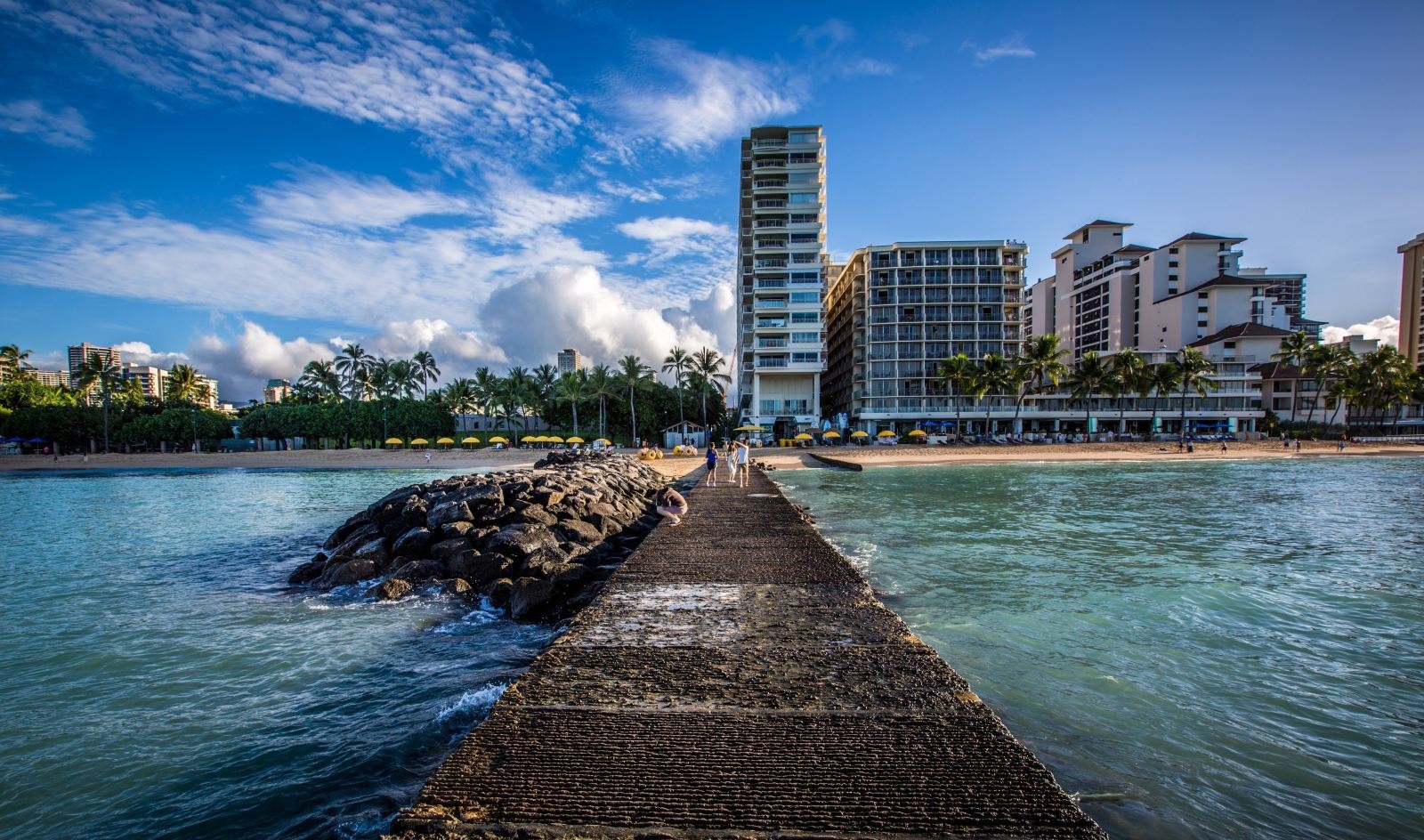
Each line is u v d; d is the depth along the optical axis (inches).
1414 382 3294.8
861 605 337.1
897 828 151.3
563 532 679.7
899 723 200.5
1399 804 228.5
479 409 3745.1
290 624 472.4
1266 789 237.1
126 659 399.5
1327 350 3334.2
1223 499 1147.9
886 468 1957.4
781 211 3208.7
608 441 3095.5
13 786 259.6
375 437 3351.4
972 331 3376.0
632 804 159.8
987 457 2182.6
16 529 1000.9
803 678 236.4
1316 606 472.1
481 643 421.4
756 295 3211.1
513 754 183.2
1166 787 238.4
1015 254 3440.0
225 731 301.0
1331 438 3201.3
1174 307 4252.0
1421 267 4881.9
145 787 257.0
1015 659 364.5
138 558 758.5
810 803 160.2
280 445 3543.3
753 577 403.5
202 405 4057.6
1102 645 388.5
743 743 188.4
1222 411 3550.7
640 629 296.4
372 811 234.2
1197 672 345.7
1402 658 365.4
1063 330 5334.6
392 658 396.5
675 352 3489.2
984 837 148.1
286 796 246.7
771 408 3270.2
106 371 3339.1
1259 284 4106.8
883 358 3398.1
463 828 152.3
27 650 419.8
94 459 2827.3
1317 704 307.6
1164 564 616.7
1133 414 3503.9
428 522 660.1
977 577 567.5
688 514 695.7
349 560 605.9
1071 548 698.8
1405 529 824.3
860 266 3558.1
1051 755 259.9
